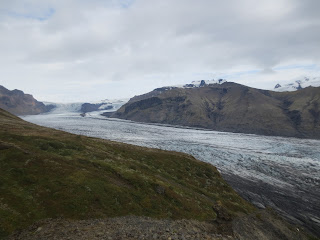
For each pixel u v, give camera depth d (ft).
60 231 66.28
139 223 82.79
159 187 124.88
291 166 364.99
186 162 227.20
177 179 179.42
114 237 62.69
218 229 102.27
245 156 432.66
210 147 523.29
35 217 71.51
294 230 147.02
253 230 124.98
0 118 295.28
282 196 225.76
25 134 183.73
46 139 166.61
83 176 105.40
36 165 103.30
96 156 156.04
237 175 292.61
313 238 144.05
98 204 89.61
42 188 87.25
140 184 120.98
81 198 88.17
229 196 184.14
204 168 225.76
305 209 197.57
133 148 243.19
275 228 140.67
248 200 205.77
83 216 79.41
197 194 156.35
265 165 361.71
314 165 378.94
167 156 231.50
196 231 87.15
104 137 572.92
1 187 80.07
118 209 91.50
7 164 97.30
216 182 203.51
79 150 161.48
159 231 73.56
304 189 252.83
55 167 106.32
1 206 70.28
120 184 114.73
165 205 110.42
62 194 86.74
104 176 117.60
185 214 109.70
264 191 236.84
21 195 79.41
